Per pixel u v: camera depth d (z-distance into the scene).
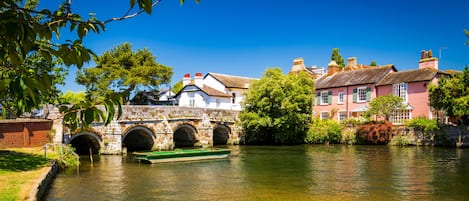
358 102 46.94
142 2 2.95
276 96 43.31
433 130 38.12
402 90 43.03
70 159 25.62
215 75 57.62
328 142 44.66
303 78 45.69
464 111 34.00
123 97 3.26
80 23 3.10
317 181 19.78
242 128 46.62
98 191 17.42
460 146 36.03
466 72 35.16
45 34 3.01
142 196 16.48
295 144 45.34
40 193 14.69
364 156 30.88
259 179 20.59
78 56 3.06
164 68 56.31
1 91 2.94
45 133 28.31
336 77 52.41
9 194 12.59
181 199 15.93
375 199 15.66
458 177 20.45
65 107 3.19
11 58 2.87
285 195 16.52
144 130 35.69
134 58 55.16
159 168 25.00
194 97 53.00
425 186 18.17
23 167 18.81
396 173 22.00
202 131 41.50
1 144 26.39
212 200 15.74
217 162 28.16
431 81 40.47
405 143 39.69
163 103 57.66
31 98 3.01
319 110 51.84
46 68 12.90
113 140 32.91
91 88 52.94
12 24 2.63
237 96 56.50
